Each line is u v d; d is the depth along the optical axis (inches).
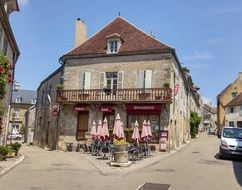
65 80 1125.7
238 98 2381.9
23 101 2847.0
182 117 1289.4
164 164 656.4
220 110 2534.5
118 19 1195.9
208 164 658.8
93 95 1054.4
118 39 1068.5
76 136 1073.5
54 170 555.2
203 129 3127.5
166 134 943.7
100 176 499.2
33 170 552.1
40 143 1430.9
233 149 754.2
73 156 832.9
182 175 506.9
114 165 607.8
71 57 1124.5
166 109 955.3
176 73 1096.8
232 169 596.1
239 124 2304.4
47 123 1338.6
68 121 1093.8
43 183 425.7
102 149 804.0
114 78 1058.1
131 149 695.1
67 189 388.5
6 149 657.6
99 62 1084.5
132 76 1026.1
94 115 1047.6
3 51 756.0
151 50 1005.2
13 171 533.3
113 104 1017.5
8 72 473.7
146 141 861.8
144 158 755.4
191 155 849.5
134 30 1117.7
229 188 415.8
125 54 1043.9
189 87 1563.7
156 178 475.2
